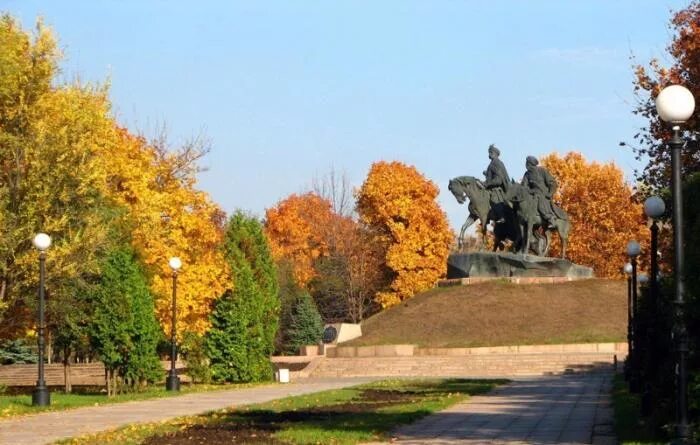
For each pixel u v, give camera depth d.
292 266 86.88
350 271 94.31
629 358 34.34
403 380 49.03
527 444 20.28
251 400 35.78
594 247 99.12
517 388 41.28
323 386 45.66
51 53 39.88
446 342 62.91
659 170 36.53
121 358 41.12
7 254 38.19
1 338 43.84
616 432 22.12
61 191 39.16
